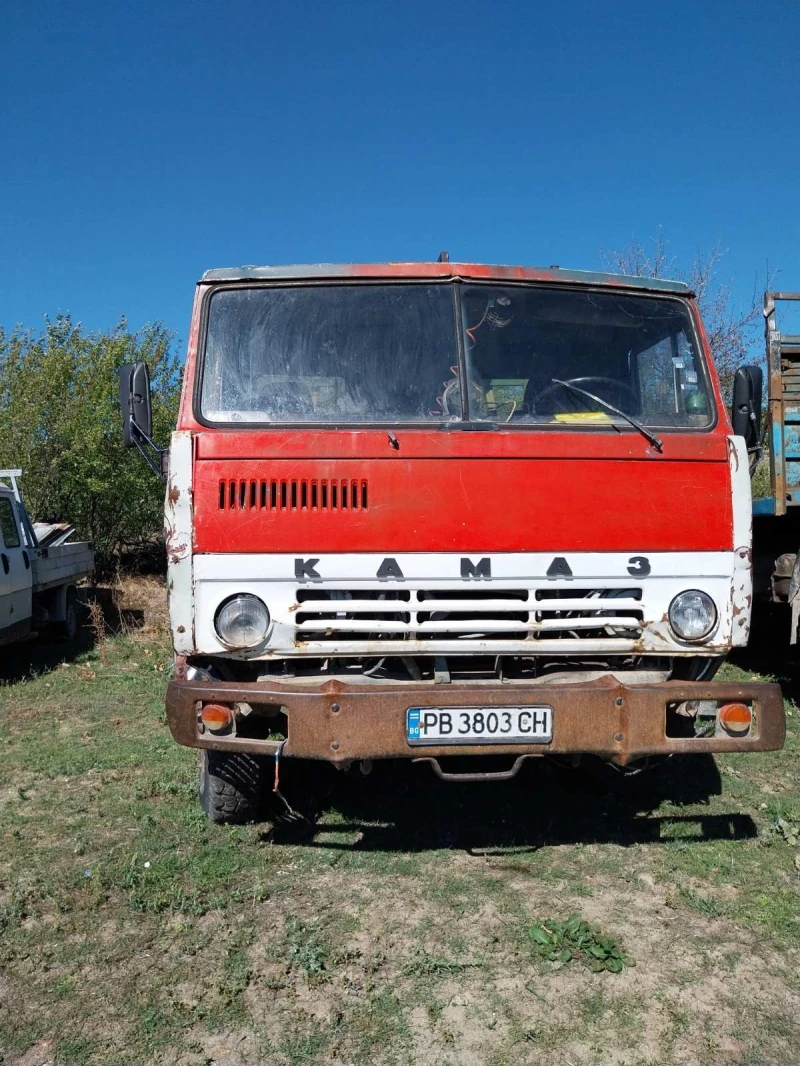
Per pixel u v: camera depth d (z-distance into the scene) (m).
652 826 4.50
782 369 6.18
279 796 4.70
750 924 3.54
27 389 12.88
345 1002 3.04
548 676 3.88
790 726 6.19
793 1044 2.83
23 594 8.76
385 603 3.71
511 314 4.14
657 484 3.85
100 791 5.04
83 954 3.32
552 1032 2.88
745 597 3.89
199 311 4.02
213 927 3.52
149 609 12.55
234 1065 2.73
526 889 3.84
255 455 3.70
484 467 3.76
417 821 4.55
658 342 4.24
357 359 4.01
